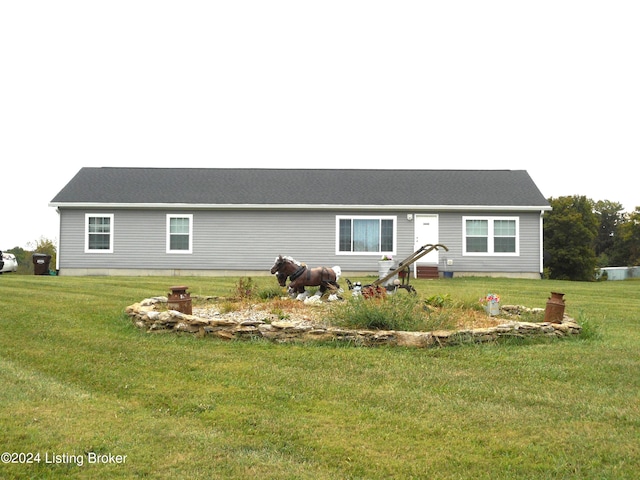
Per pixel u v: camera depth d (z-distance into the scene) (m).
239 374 6.47
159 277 20.12
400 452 4.50
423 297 11.93
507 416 5.25
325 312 9.49
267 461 4.30
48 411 5.24
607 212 55.34
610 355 7.50
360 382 6.22
